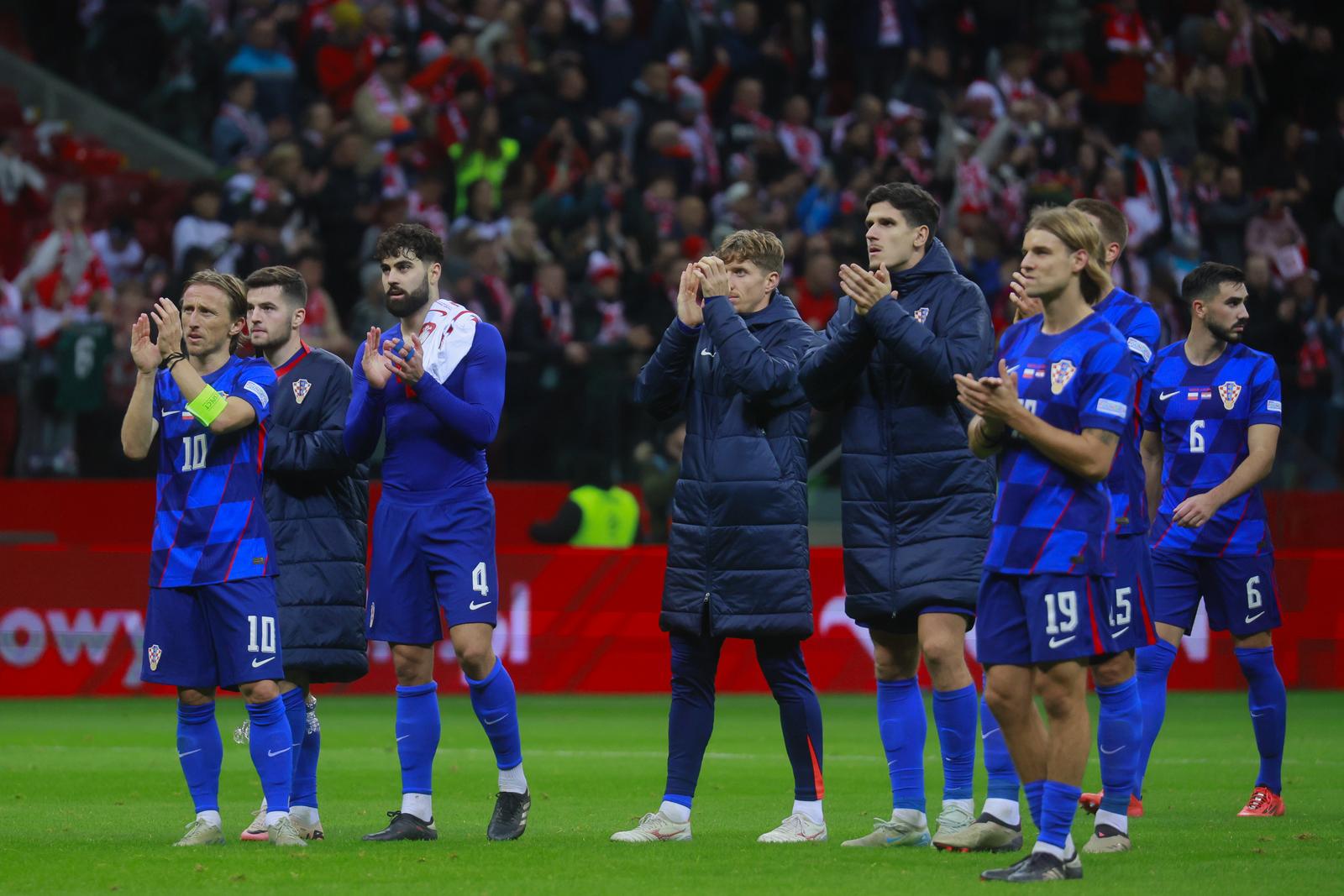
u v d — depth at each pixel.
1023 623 19.09
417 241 22.61
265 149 65.69
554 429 52.94
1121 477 21.41
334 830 23.91
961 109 72.88
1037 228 19.20
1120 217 24.00
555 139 64.94
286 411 23.14
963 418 21.72
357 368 22.78
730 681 51.22
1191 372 27.02
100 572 48.03
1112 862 20.09
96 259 53.19
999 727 20.92
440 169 62.56
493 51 69.69
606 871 19.25
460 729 41.03
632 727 41.47
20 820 24.77
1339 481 54.81
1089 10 77.31
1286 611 53.00
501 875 18.91
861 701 48.47
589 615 50.56
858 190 65.38
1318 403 61.09
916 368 21.16
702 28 73.81
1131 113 75.19
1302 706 47.69
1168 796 28.42
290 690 22.84
